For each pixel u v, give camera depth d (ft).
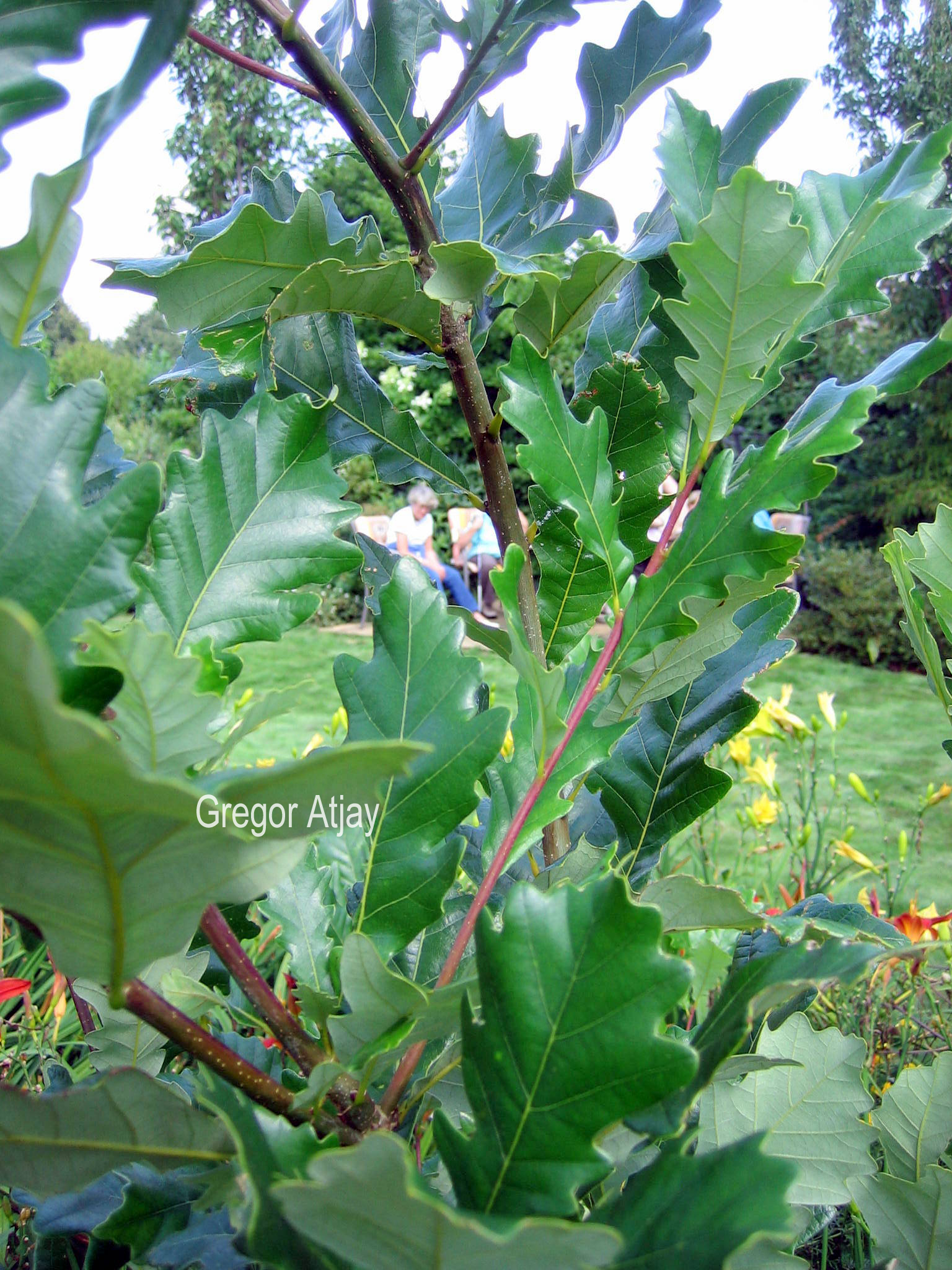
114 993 1.29
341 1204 1.04
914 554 2.67
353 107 2.48
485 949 1.40
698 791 2.65
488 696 2.79
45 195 1.44
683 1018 4.44
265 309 2.66
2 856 1.07
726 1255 1.13
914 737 19.47
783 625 2.76
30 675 0.78
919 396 39.24
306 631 34.35
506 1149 1.33
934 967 4.61
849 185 2.38
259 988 1.66
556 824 2.73
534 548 2.75
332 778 0.98
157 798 0.94
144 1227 1.77
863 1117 3.59
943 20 37.06
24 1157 1.34
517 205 3.10
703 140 2.10
